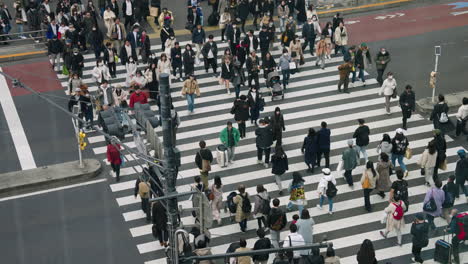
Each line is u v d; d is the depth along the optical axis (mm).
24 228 27281
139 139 22469
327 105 34469
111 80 37094
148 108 22562
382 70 35406
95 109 34000
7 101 35469
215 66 36938
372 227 26625
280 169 27625
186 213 27562
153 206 24797
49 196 28984
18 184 29312
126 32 41969
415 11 43562
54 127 33406
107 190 29188
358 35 40750
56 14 41750
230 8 40531
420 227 24031
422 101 34062
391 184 27125
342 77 34844
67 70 37281
